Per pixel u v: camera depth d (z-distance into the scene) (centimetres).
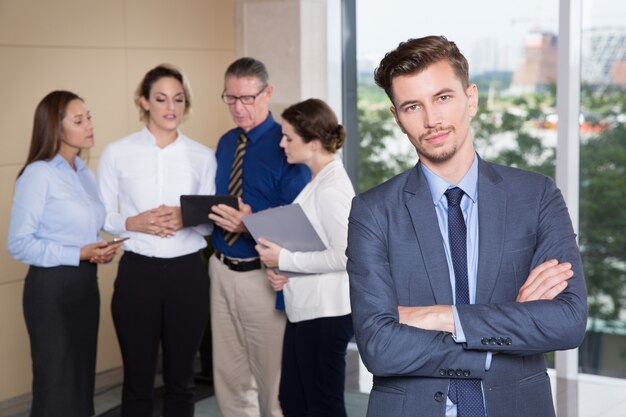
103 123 525
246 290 389
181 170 402
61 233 381
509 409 192
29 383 500
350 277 204
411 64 188
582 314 189
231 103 391
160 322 396
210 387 522
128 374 395
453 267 198
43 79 494
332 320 346
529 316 186
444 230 200
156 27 550
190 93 405
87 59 514
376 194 205
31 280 379
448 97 190
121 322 394
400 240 199
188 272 395
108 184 401
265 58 575
